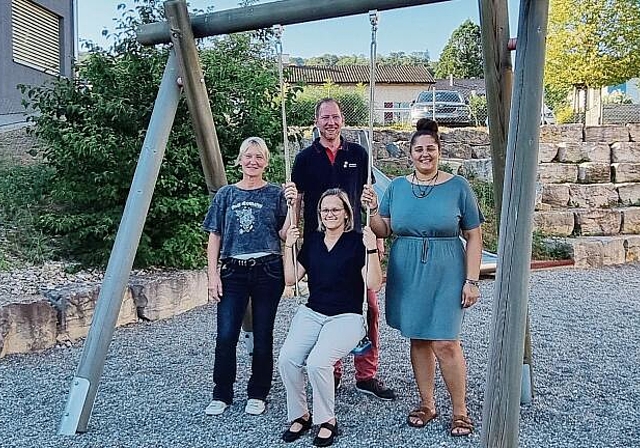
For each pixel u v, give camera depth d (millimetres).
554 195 10969
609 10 13742
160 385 4281
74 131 6434
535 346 5277
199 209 6719
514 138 2824
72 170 6559
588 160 11844
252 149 3695
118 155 6406
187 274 6734
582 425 3527
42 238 6742
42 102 6688
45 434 3441
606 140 12469
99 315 3590
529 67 2814
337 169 3764
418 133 3377
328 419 3307
